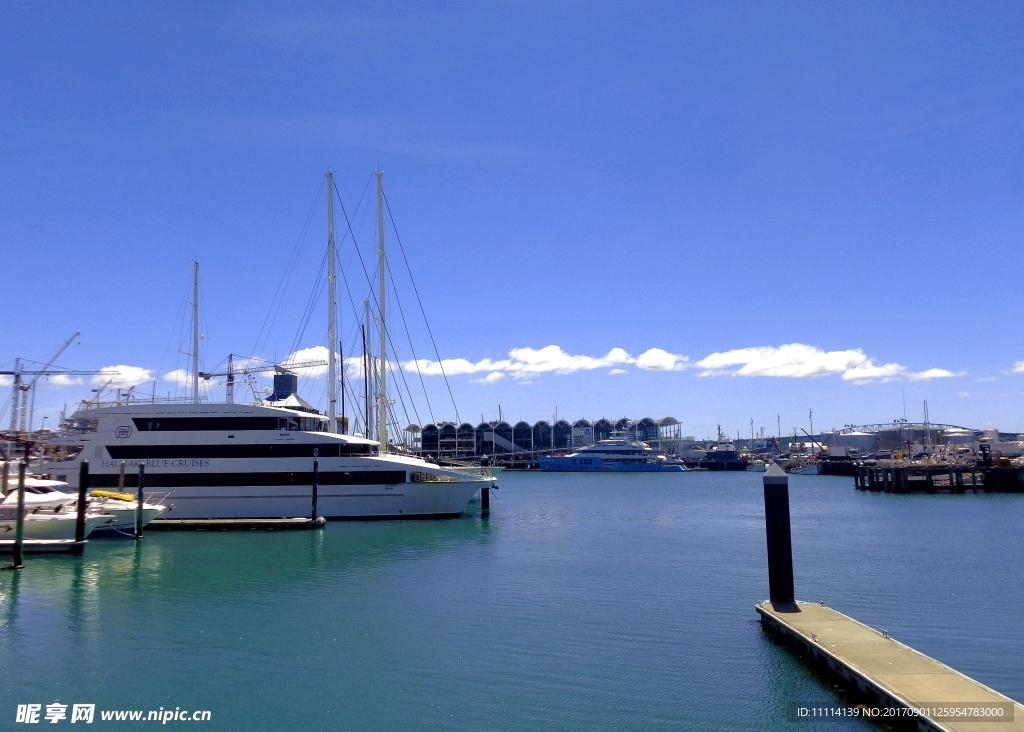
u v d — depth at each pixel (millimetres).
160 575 38344
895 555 45406
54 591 34656
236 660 24609
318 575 38375
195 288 65312
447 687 22031
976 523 64750
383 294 68438
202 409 57656
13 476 53781
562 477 187875
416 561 42812
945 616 29516
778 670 22781
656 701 20734
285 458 57688
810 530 59875
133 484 56969
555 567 40969
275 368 65438
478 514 68625
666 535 56844
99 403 59812
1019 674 22656
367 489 58969
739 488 135000
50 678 23078
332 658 24719
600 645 25781
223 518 56812
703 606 31281
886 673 19719
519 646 25797
